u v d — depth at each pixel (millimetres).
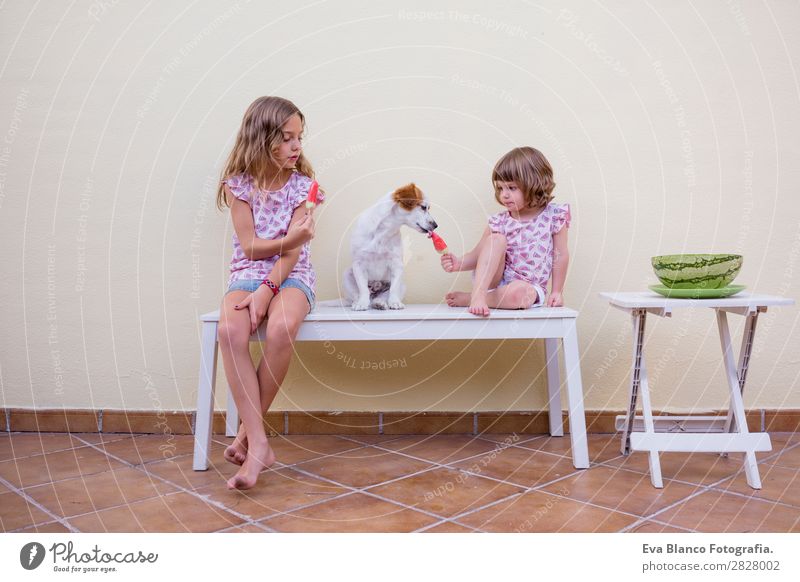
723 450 1399
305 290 1553
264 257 1552
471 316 1511
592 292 1845
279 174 1620
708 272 1437
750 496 1326
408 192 1637
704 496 1325
